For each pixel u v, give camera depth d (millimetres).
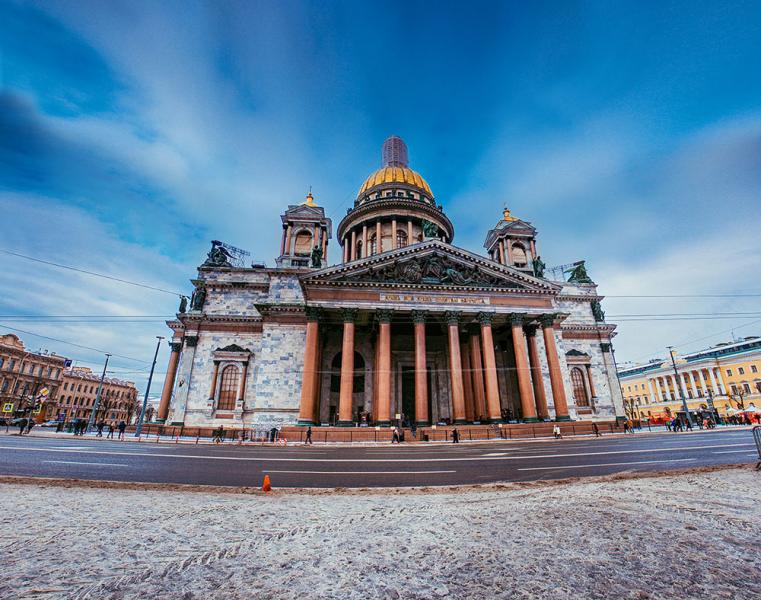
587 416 48188
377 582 4391
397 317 41531
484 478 12406
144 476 12469
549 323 42125
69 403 97938
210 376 44656
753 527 6145
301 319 44344
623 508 7461
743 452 16922
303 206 56500
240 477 12711
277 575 4582
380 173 72000
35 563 4824
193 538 5898
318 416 38844
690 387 89188
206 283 48625
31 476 11688
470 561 4984
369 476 13133
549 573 4578
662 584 4230
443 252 43062
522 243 59750
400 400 45781
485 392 42094
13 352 82938
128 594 4039
